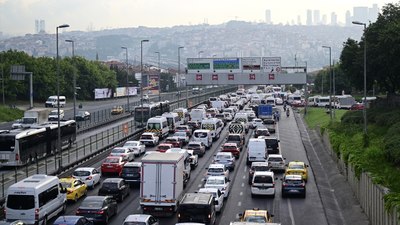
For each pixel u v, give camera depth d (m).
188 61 118.88
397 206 29.05
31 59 153.62
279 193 50.25
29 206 35.47
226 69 117.56
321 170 62.34
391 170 41.41
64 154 70.50
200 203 35.00
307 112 134.25
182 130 88.69
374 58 82.12
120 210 42.66
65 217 31.58
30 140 63.78
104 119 114.06
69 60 175.88
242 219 33.16
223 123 107.50
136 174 52.59
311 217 41.09
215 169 52.84
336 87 167.88
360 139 61.00
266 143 72.50
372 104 94.12
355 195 46.62
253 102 155.75
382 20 85.25
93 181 51.38
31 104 120.69
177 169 39.94
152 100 166.12
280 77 116.12
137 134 92.38
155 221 32.97
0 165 61.12
